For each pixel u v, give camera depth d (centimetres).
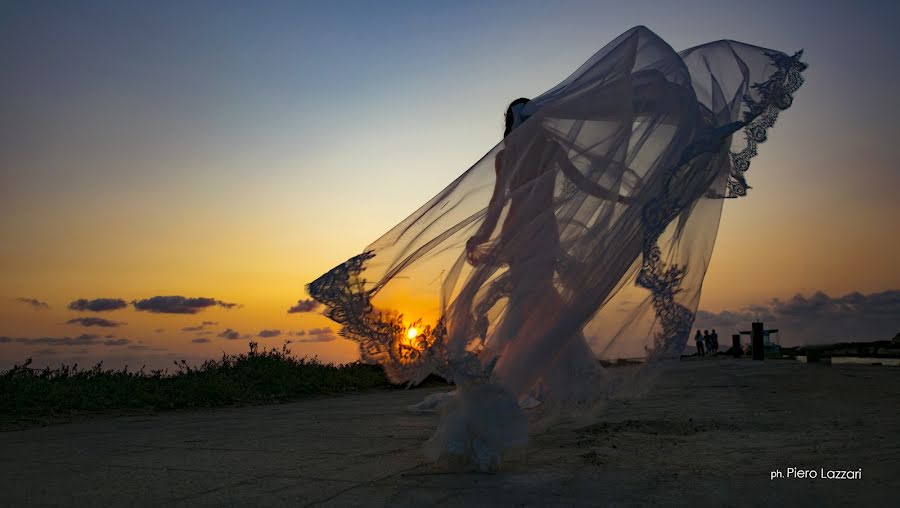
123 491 292
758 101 384
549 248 328
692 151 338
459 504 246
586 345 362
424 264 328
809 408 516
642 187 345
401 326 311
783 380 859
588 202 340
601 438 393
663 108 361
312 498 266
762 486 255
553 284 325
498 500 250
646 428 434
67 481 317
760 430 408
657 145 354
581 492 258
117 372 863
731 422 450
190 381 844
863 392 630
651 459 322
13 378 722
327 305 318
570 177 344
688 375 1055
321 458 363
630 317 362
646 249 331
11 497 285
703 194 373
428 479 291
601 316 364
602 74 365
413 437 441
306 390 973
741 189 384
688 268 369
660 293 350
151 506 263
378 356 312
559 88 381
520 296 320
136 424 584
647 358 354
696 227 377
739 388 761
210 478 316
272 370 994
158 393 768
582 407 355
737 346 2503
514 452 338
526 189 340
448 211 347
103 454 400
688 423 451
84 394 729
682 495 248
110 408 716
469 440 305
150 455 392
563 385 355
